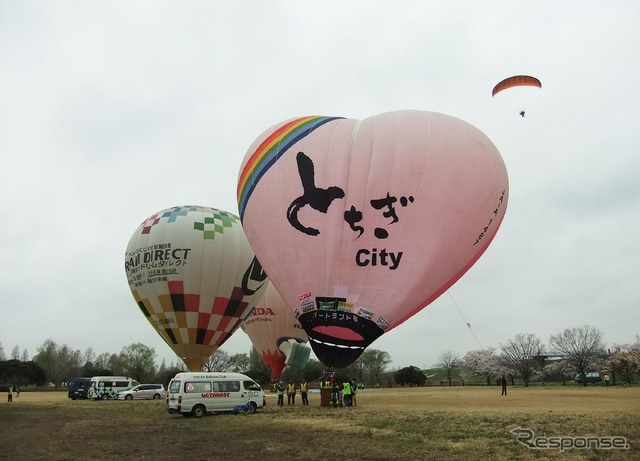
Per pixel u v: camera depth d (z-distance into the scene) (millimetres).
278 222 24031
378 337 22781
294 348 42969
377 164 23391
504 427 16391
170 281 32500
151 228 34031
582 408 23297
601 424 16500
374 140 23953
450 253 22812
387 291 22438
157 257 32938
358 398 35469
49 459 13062
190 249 32750
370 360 100562
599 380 78000
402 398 35156
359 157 23812
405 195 22891
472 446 13156
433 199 22766
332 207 23453
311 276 23109
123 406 33750
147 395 44625
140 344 92375
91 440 16500
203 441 15594
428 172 22953
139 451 14039
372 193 23188
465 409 23812
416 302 22766
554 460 11328
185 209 34500
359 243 22922
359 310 22516
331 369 24906
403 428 16781
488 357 88500
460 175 23062
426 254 22500
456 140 23562
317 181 23859
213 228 33688
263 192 24719
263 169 25016
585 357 84750
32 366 82375
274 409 25922
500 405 26328
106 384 44531
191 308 32656
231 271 33656
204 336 33188
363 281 22703
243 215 25953
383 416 20906
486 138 24734
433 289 22984
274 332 46250
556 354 92375
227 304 33562
